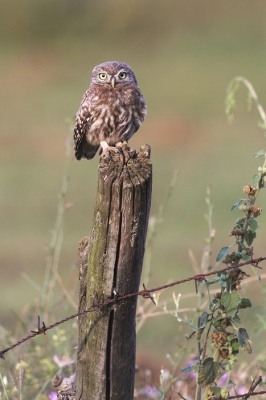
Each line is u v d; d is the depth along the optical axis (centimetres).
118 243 596
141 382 885
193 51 5956
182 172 3097
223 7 6662
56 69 5841
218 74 5241
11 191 2856
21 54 6262
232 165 3181
